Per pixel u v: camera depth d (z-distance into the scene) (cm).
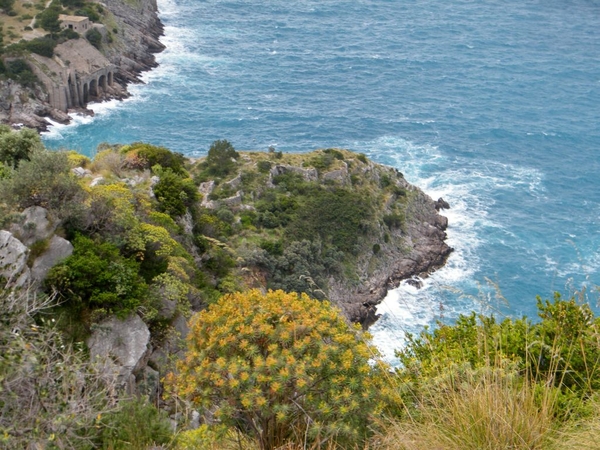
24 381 1311
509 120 15362
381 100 16212
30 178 2666
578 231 11369
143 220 3378
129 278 2614
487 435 1178
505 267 10350
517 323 1783
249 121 14962
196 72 17075
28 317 1617
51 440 1255
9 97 13550
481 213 11781
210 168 10225
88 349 2414
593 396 1383
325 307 1436
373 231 9831
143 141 13788
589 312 1727
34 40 14425
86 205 2769
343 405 1275
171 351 2672
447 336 1834
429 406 1311
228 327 1354
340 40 19688
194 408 1445
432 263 10181
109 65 15275
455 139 14488
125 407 1616
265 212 9300
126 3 18512
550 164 13575
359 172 11062
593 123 15312
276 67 17738
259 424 1353
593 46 19875
